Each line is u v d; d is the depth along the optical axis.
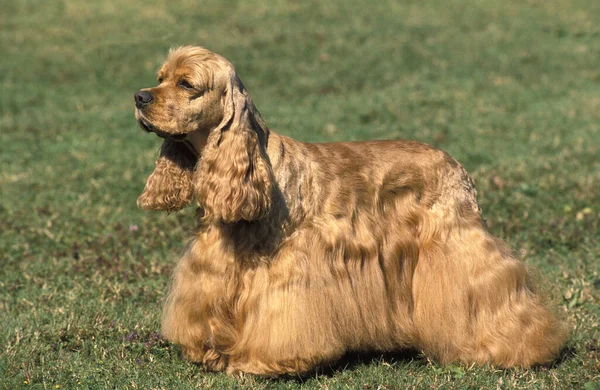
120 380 5.30
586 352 5.75
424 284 5.61
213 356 5.44
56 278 7.53
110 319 6.38
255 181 5.04
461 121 14.83
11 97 16.73
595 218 9.17
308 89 17.53
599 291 6.98
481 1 25.80
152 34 21.62
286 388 5.21
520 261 5.71
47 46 20.77
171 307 5.54
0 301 6.99
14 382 5.23
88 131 14.33
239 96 5.17
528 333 5.50
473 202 5.81
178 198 5.72
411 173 5.71
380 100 16.45
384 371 5.54
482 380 5.29
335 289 5.29
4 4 24.45
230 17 23.38
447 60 19.78
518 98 16.52
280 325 5.07
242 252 5.21
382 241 5.61
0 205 9.91
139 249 8.34
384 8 24.95
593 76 18.16
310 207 5.34
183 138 5.36
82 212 9.65
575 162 11.64
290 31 22.16
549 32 22.33
